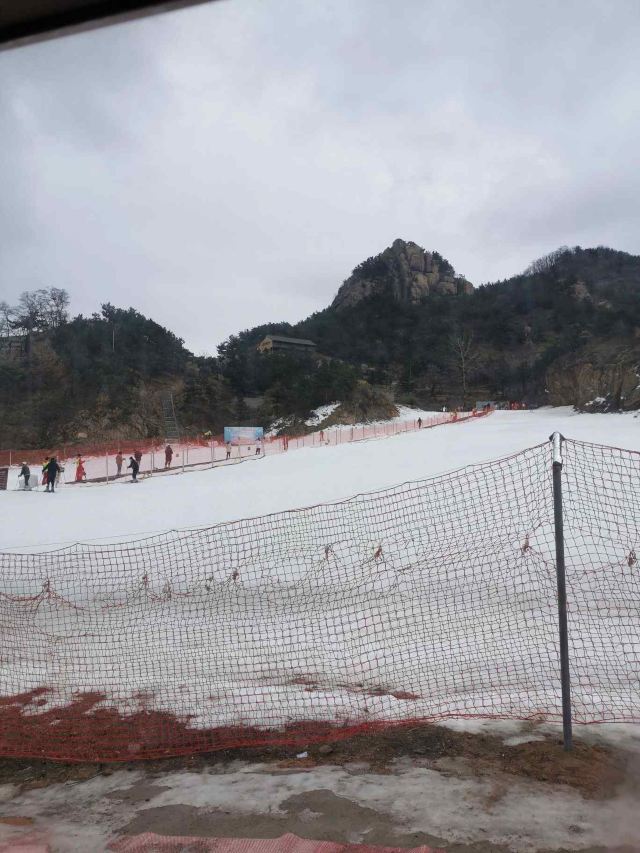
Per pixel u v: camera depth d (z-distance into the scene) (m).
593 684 4.28
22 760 3.77
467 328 98.25
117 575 7.61
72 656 5.38
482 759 3.40
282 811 2.94
